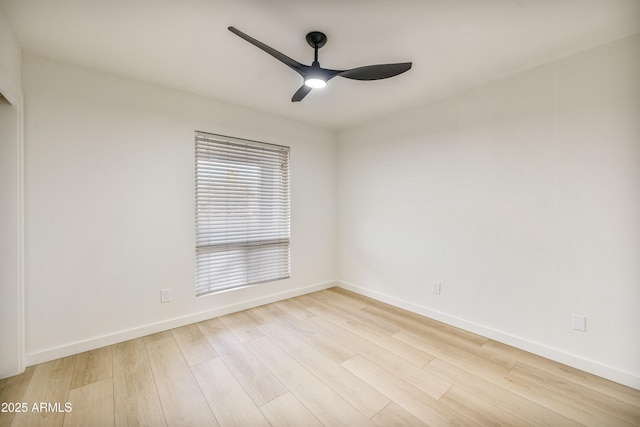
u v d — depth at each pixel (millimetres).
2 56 1622
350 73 1820
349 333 2580
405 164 3145
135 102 2420
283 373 1968
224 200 2986
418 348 2311
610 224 1883
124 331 2395
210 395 1738
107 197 2303
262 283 3305
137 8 1550
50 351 2080
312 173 3746
